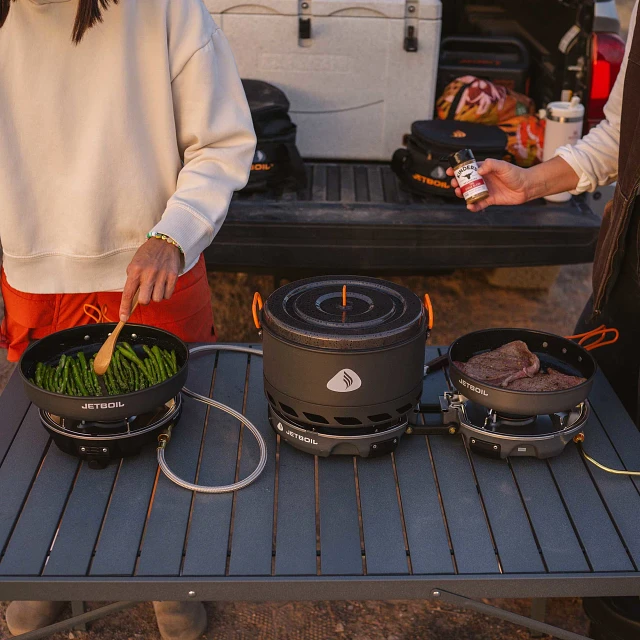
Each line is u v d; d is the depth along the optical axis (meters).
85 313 2.18
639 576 1.54
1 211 1.96
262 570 1.54
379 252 3.35
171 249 1.82
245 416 1.96
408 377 1.71
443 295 4.23
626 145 1.96
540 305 4.19
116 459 1.80
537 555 1.58
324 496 1.71
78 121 1.89
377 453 1.79
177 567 1.54
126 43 1.84
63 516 1.66
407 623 2.39
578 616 2.41
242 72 3.92
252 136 2.03
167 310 2.19
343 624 2.38
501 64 4.13
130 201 1.97
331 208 3.45
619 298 2.27
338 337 1.64
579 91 3.89
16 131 1.90
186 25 1.88
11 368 3.62
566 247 3.37
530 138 3.87
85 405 1.68
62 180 1.95
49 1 1.78
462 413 1.84
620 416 1.98
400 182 3.74
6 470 1.78
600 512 1.68
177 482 1.72
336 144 4.07
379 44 3.84
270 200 3.54
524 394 1.71
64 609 2.40
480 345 2.00
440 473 1.78
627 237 2.15
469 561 1.56
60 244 2.03
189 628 2.25
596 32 3.91
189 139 1.99
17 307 2.15
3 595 1.53
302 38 3.82
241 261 3.36
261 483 1.75
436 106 4.04
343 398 1.69
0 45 1.84
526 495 1.72
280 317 1.72
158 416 1.85
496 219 3.37
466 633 2.36
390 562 1.56
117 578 1.52
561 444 1.79
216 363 2.19
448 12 4.18
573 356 1.94
